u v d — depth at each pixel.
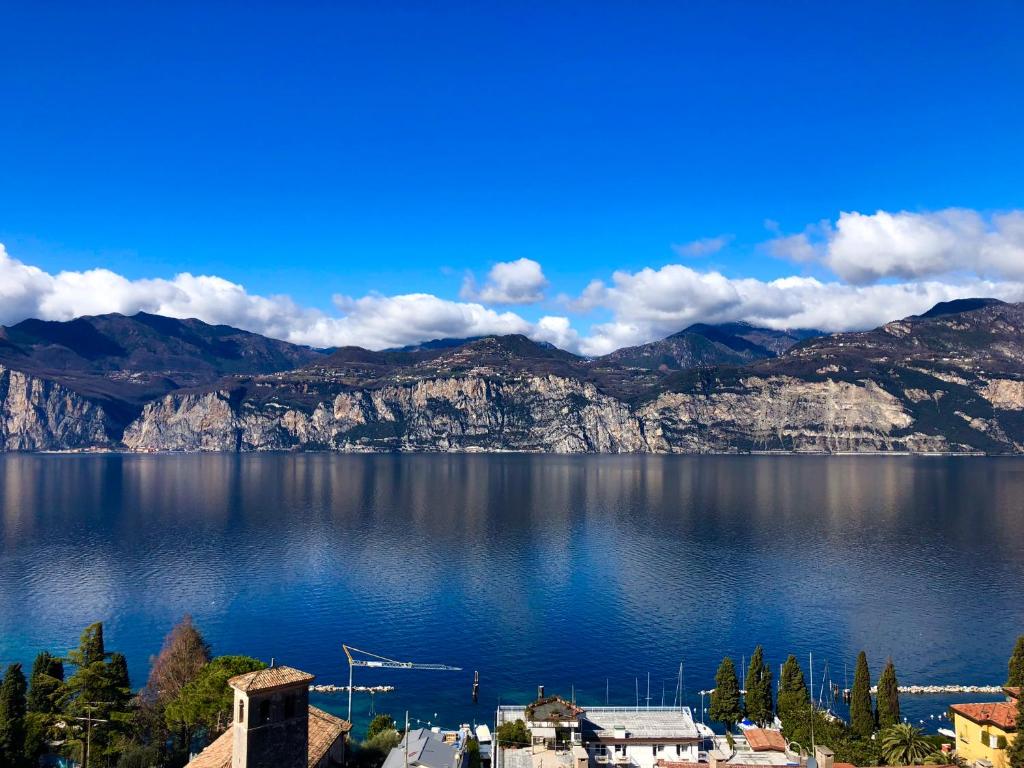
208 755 90.25
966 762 98.69
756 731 122.88
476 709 152.50
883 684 128.50
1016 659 126.06
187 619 159.50
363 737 138.62
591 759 110.44
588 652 181.88
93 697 109.44
